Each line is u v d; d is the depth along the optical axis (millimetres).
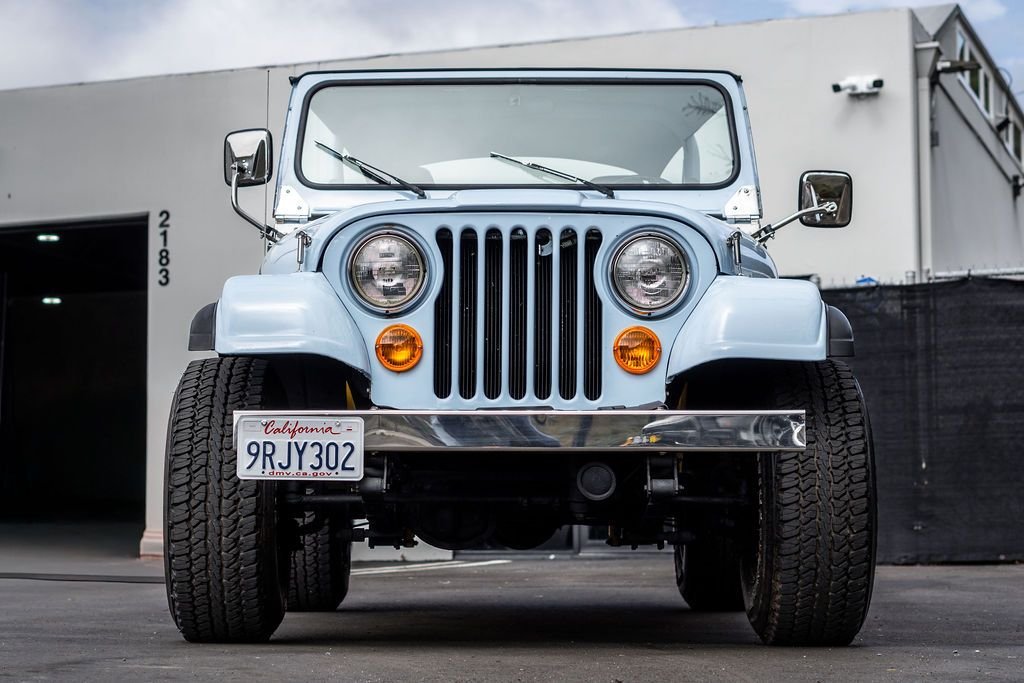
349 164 4336
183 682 2787
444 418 3115
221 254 10070
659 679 2889
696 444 3096
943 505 8398
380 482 3344
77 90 10461
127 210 10297
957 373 8430
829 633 3465
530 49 9812
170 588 3455
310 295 3244
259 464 3160
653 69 4449
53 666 3096
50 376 22062
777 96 9336
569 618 4867
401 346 3275
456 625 4523
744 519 3666
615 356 3270
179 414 3451
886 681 2891
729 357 3152
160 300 10188
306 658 3242
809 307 3225
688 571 5070
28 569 8617
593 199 3395
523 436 3100
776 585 3377
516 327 3314
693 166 4324
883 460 8492
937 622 4684
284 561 3660
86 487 21859
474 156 4324
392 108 4418
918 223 9164
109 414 21797
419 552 9797
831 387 3443
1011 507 8344
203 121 10164
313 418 3156
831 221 4188
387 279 3289
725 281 3287
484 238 3303
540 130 4363
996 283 8406
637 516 3736
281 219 4273
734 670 3059
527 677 2904
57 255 15828
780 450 3150
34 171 10539
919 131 9258
